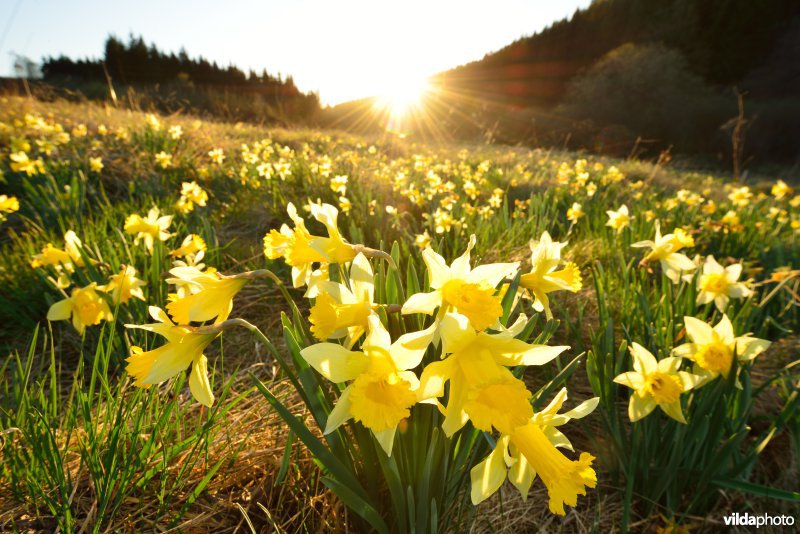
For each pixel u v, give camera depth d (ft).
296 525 0.92
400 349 0.59
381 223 2.20
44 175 2.42
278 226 2.47
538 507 1.05
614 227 2.07
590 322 1.62
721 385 0.97
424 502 0.73
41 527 0.85
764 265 2.17
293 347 0.73
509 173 4.52
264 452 1.02
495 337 0.61
